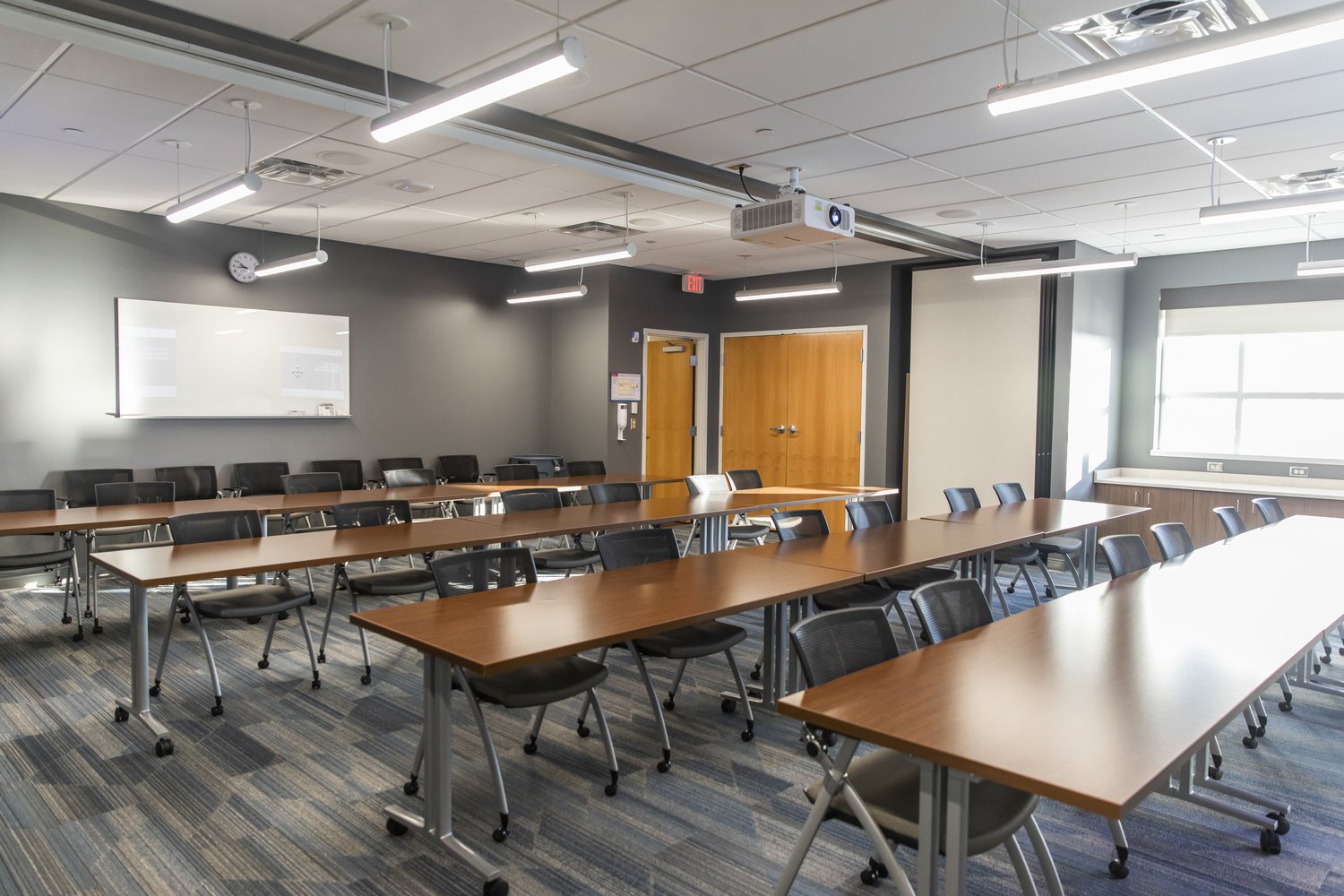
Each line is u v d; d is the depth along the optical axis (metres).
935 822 1.82
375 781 3.14
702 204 6.14
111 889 2.43
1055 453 7.47
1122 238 7.30
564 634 2.60
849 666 2.36
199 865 2.56
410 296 8.41
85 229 6.46
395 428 8.35
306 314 7.68
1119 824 2.55
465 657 2.36
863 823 1.95
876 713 1.96
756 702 4.05
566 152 4.68
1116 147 4.71
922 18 3.22
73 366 6.44
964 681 2.21
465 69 3.80
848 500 6.87
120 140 4.68
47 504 5.32
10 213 6.11
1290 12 3.13
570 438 9.48
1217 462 7.80
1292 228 6.72
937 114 4.25
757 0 3.09
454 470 8.63
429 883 2.48
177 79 3.76
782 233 4.95
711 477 6.88
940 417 8.25
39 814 2.86
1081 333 7.55
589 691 3.10
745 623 5.63
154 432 6.88
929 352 8.33
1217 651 2.49
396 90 3.88
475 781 3.16
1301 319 7.36
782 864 2.61
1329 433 7.27
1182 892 2.50
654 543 4.00
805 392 9.23
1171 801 3.08
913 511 8.45
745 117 4.34
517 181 5.51
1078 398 7.54
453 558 3.26
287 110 4.16
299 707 3.90
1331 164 5.03
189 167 5.25
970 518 5.45
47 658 4.56
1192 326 7.97
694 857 2.64
